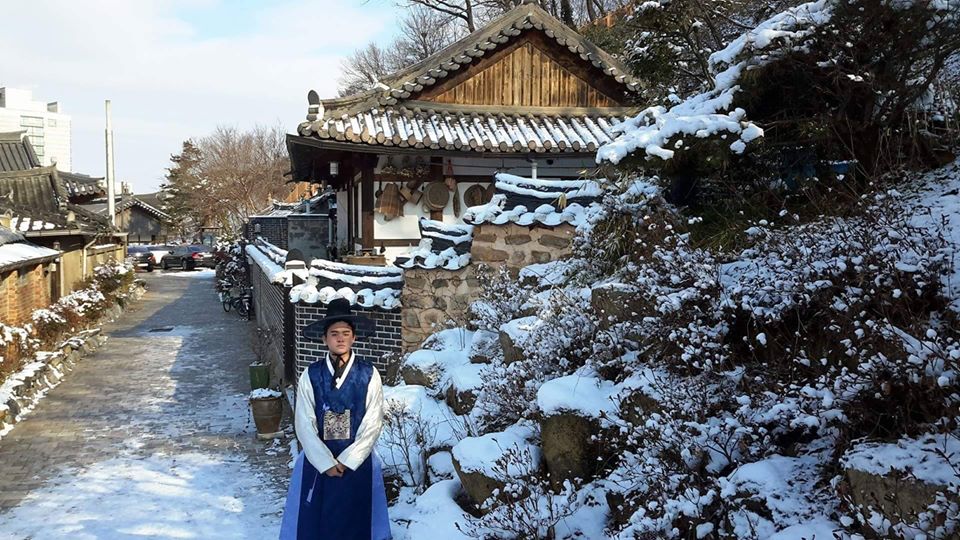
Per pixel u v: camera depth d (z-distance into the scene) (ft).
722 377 12.51
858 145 16.24
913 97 14.90
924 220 12.96
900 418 9.62
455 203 39.73
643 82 38.47
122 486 23.91
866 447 9.32
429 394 22.98
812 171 17.31
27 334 40.55
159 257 143.23
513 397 17.31
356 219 42.68
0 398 33.01
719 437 11.55
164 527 20.26
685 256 14.17
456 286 27.30
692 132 15.51
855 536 8.29
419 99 40.45
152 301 87.15
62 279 58.59
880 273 10.56
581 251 22.07
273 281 32.48
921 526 7.97
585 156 39.11
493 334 23.18
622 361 15.06
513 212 27.04
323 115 36.55
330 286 29.48
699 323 12.97
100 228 67.72
